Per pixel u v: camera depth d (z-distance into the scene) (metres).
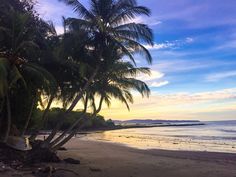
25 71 24.67
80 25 27.92
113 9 28.12
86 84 28.61
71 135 30.38
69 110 29.14
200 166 27.97
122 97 33.19
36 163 23.88
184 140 64.56
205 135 82.50
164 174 23.95
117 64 31.25
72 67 28.73
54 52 27.72
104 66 29.28
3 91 22.58
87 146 46.03
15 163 22.33
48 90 26.09
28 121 27.98
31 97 26.64
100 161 29.53
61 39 29.09
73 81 29.84
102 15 28.19
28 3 29.86
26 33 25.70
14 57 24.38
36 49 27.25
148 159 32.03
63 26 28.89
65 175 21.25
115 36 28.12
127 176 22.67
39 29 29.31
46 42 28.94
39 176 19.73
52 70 28.72
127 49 28.44
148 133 96.31
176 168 26.64
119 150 41.47
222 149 46.06
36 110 30.67
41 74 24.48
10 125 25.84
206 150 44.22
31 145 27.03
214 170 26.09
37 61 27.44
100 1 28.14
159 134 89.50
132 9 28.14
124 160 30.77
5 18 25.62
